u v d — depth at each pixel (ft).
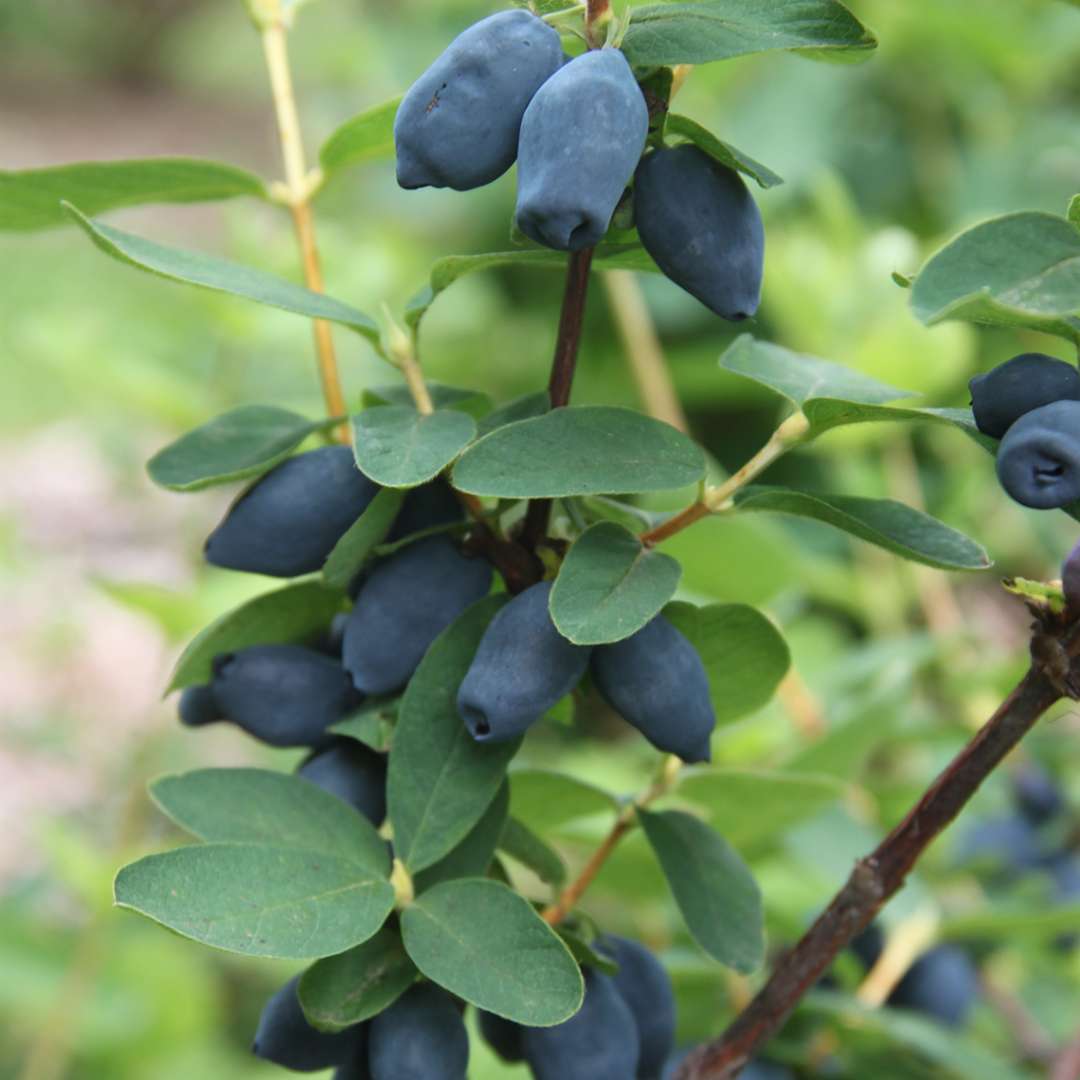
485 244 3.93
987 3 3.40
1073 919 1.53
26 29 12.18
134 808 2.54
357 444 1.20
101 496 2.95
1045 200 3.37
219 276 1.23
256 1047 1.24
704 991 1.60
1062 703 1.86
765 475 3.49
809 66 3.49
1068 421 1.14
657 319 3.45
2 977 2.44
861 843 1.65
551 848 1.33
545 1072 1.25
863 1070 1.54
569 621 1.18
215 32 7.63
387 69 3.92
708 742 1.22
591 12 1.19
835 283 2.29
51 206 1.36
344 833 1.24
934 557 1.23
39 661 2.77
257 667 1.28
